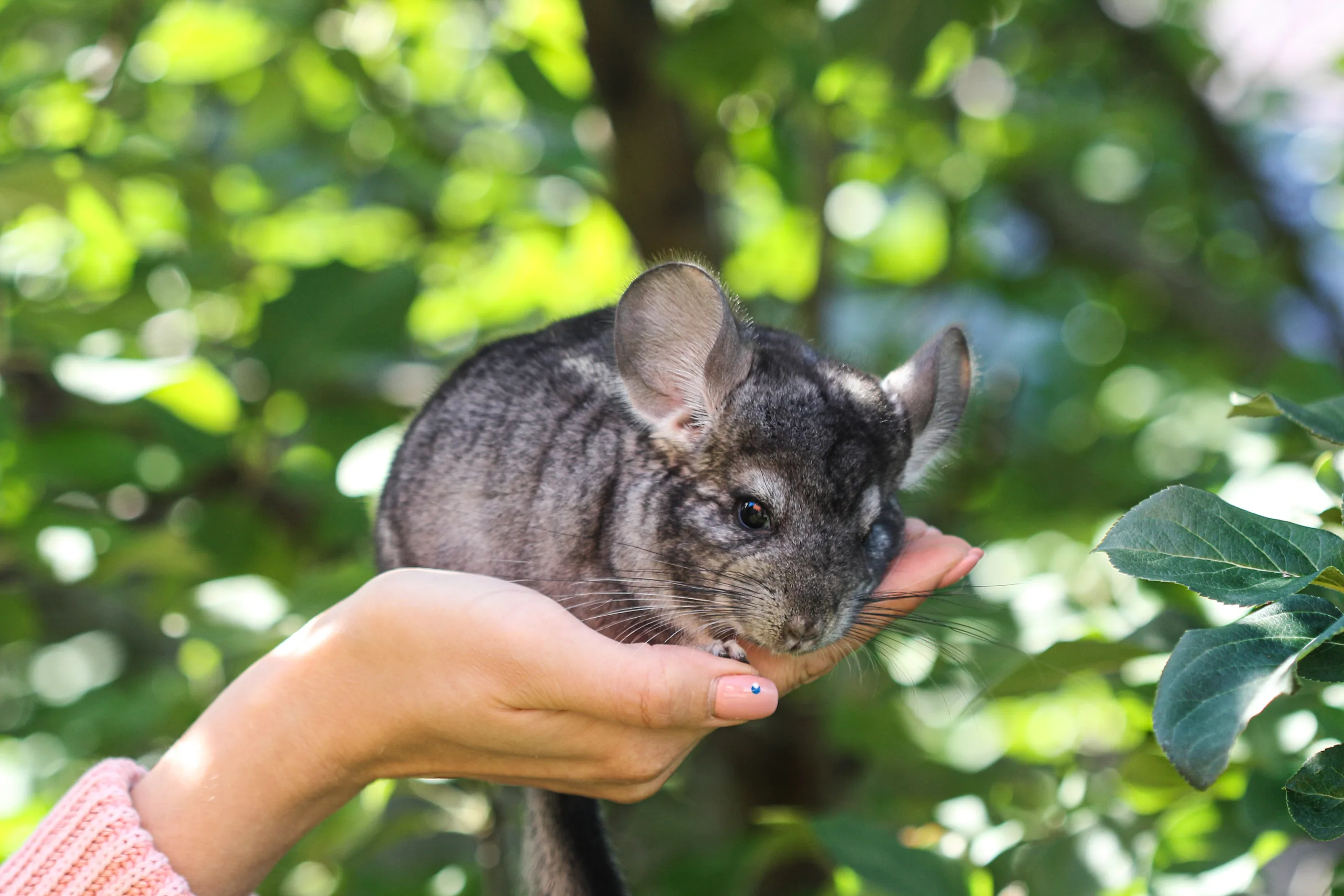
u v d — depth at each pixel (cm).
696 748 99
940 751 91
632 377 77
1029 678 76
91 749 97
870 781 92
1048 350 137
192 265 100
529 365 80
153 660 105
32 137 104
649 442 77
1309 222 150
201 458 92
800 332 106
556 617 68
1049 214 143
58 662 106
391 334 96
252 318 102
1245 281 144
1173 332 146
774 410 77
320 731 69
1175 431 125
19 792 99
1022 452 124
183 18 107
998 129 130
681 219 102
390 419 98
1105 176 152
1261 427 88
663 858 94
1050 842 78
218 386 91
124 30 101
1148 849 76
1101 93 146
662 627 78
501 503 78
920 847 78
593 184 105
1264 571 62
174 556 93
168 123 113
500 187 117
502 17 109
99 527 93
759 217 130
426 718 68
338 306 95
